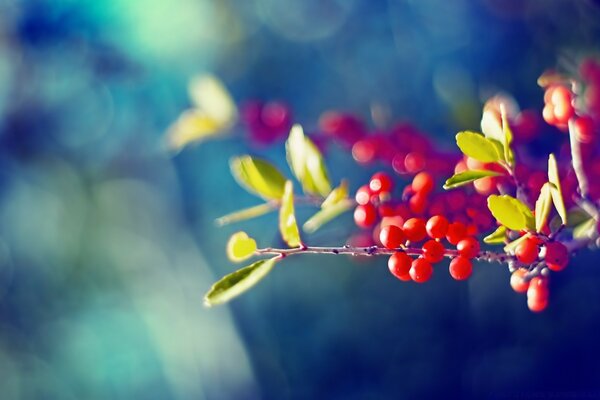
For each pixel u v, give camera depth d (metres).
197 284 1.11
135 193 1.14
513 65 0.91
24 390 1.11
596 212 0.49
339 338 1.05
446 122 0.79
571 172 0.52
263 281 1.09
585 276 0.91
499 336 0.95
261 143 0.67
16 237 1.12
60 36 1.04
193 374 1.10
